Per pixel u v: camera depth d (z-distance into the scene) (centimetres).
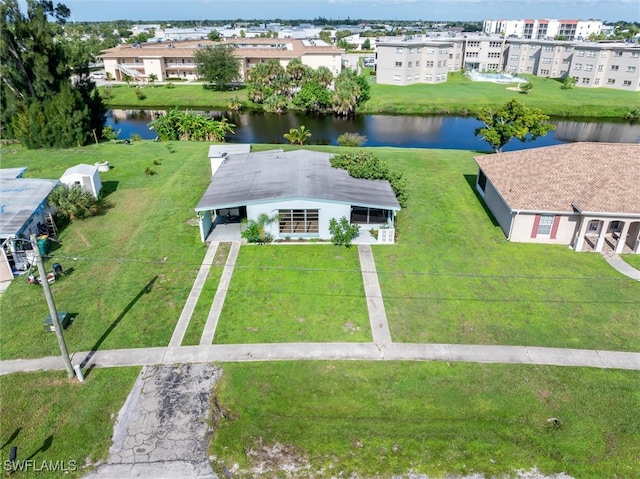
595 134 6506
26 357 1902
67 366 1759
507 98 8125
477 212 3192
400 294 2295
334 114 7669
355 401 1689
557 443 1518
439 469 1435
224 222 3033
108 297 2280
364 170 3089
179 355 1905
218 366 1847
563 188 2767
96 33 19562
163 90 8994
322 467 1445
